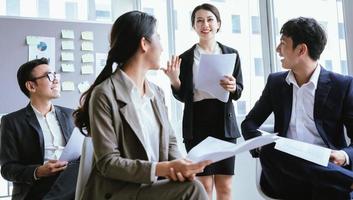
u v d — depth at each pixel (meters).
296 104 1.62
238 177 2.63
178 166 1.07
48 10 3.34
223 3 3.02
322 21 2.27
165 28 3.53
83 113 1.26
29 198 1.84
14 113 2.04
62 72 3.13
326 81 1.56
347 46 1.92
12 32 3.02
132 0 3.70
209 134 2.15
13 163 1.89
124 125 1.21
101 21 3.34
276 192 1.55
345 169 1.37
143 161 1.12
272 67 2.66
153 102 1.37
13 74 2.98
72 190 1.70
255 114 1.76
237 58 2.24
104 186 1.16
